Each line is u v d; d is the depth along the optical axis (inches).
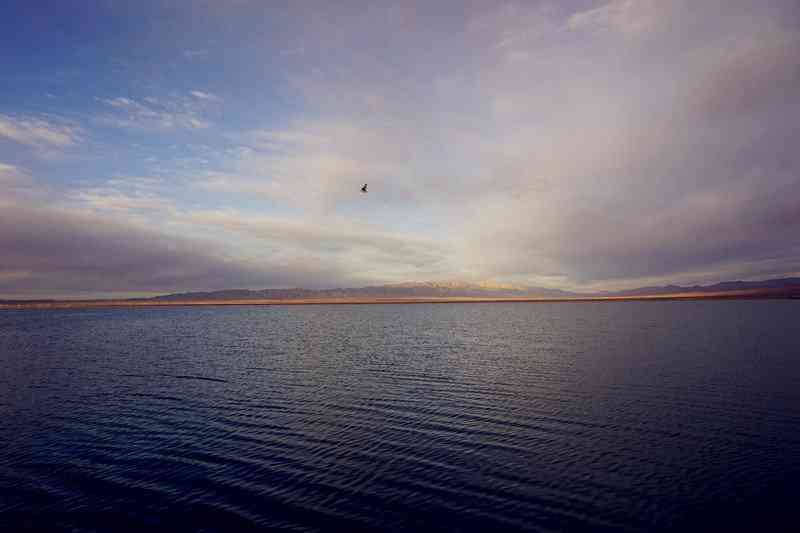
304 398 1293.1
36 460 842.2
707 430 965.2
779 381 1398.9
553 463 804.0
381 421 1067.3
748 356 1894.7
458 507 653.9
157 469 798.5
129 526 610.2
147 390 1414.9
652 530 588.1
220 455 863.1
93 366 1903.3
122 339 3117.6
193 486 729.6
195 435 981.2
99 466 813.9
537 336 3009.4
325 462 823.7
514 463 805.9
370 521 618.2
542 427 1005.8
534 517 623.2
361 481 742.5
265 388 1424.7
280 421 1076.5
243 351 2365.9
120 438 966.4
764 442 886.4
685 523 602.2
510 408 1160.2
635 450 858.8
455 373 1637.6
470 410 1147.3
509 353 2158.0
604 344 2445.9
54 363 2003.0
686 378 1472.7
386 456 847.7
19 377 1656.0
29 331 4045.3
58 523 617.9
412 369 1737.2
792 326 3250.5
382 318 6230.3
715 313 5319.9
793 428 965.8
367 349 2412.6
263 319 6195.9
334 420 1080.2
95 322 5536.4
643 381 1443.2
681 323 3828.7
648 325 3745.1
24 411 1181.1
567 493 690.8
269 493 703.7
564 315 6156.5
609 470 770.2
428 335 3233.3
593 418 1063.6
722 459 807.7
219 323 5132.9
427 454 855.1
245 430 1012.5
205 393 1366.9
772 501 653.3
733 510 632.4
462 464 805.2
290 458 844.6
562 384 1423.5
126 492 709.9
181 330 3971.5
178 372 1733.5
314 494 698.8
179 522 619.5
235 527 606.5
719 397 1229.1
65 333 3737.7
